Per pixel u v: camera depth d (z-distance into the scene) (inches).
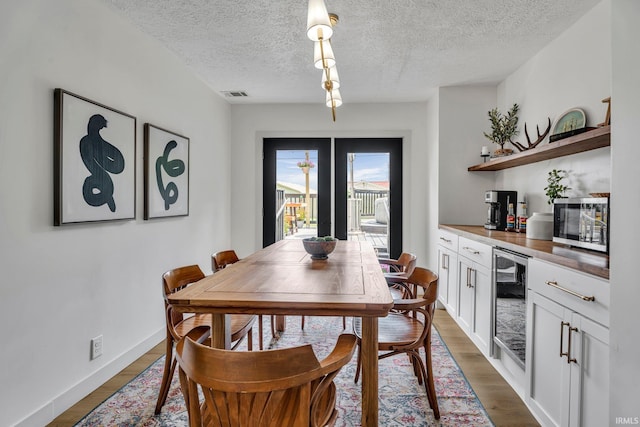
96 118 80.0
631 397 42.7
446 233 132.2
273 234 172.1
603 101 78.2
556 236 79.5
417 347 69.0
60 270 71.7
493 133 128.0
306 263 80.0
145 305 101.8
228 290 55.7
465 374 89.2
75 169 74.0
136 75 96.2
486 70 126.4
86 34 78.3
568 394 58.8
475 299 102.4
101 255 83.7
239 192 170.7
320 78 134.8
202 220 139.6
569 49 96.2
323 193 170.1
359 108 166.4
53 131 69.6
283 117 168.7
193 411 38.4
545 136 105.3
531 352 70.9
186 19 91.2
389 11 87.3
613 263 45.6
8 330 61.0
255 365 35.0
